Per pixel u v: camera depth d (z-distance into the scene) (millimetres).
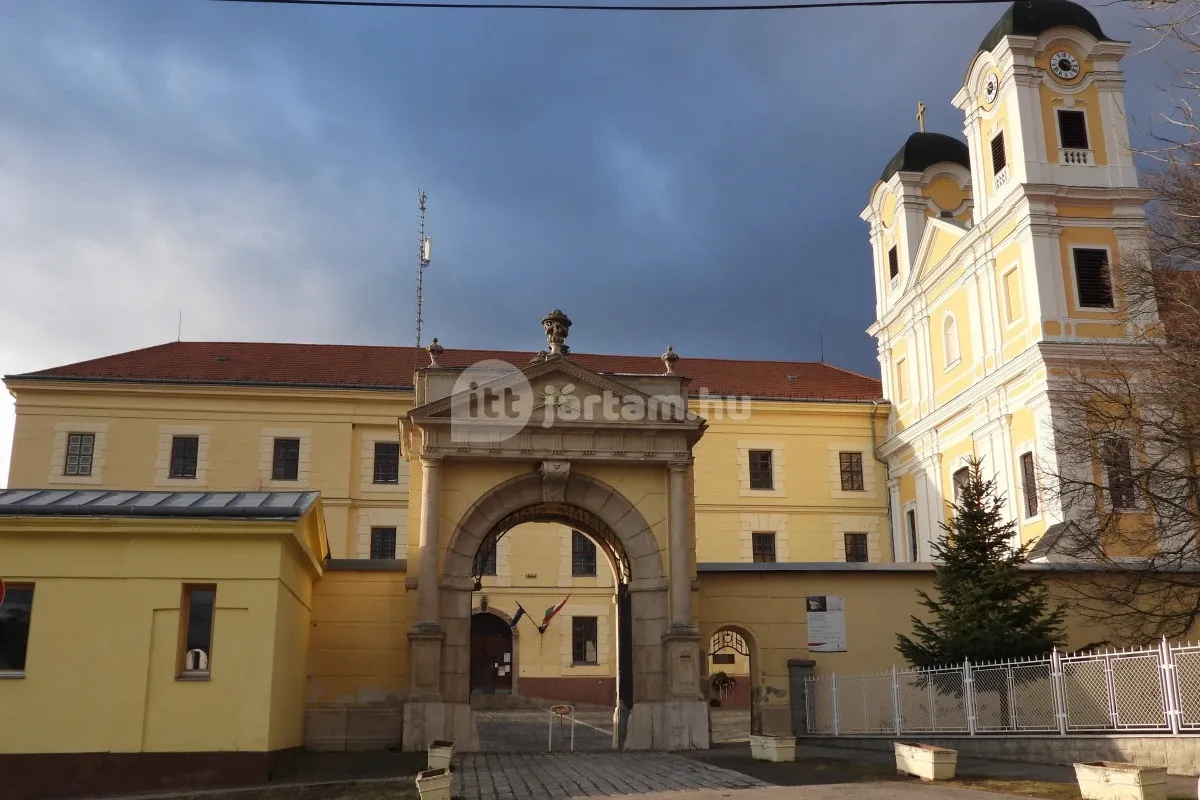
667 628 28656
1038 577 29484
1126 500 29641
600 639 48469
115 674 19797
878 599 31906
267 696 20203
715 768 20859
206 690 20062
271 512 20953
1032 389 37781
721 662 48375
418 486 29391
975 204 43094
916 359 48125
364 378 50656
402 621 28953
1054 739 19312
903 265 50531
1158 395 27016
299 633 25219
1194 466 26188
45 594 19984
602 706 47094
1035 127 39875
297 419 48406
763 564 31812
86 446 47375
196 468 47500
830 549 50594
